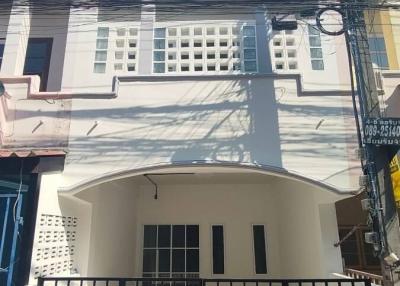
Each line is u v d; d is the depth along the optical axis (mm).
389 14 10109
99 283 8148
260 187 11453
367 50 6270
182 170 7262
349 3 6660
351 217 9359
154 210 11453
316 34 7871
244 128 7168
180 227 11422
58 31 9711
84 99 7391
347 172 6922
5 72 7855
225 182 11320
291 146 7059
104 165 7023
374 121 5703
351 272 7199
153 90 7398
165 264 11188
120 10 8344
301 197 8695
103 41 7934
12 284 6191
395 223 5512
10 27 8211
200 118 7227
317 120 7188
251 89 7375
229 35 8047
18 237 6445
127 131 7191
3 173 6602
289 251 9766
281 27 7176
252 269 10938
